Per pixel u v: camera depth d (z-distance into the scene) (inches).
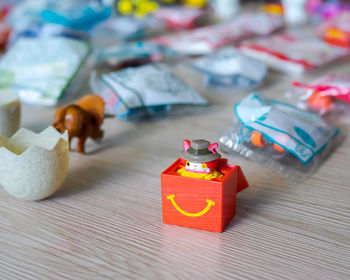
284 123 17.5
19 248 14.1
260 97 19.5
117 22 38.9
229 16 46.9
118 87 22.0
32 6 37.6
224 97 24.7
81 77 27.3
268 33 36.9
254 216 15.1
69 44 26.8
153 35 39.4
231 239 14.2
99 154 19.0
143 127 21.4
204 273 13.1
